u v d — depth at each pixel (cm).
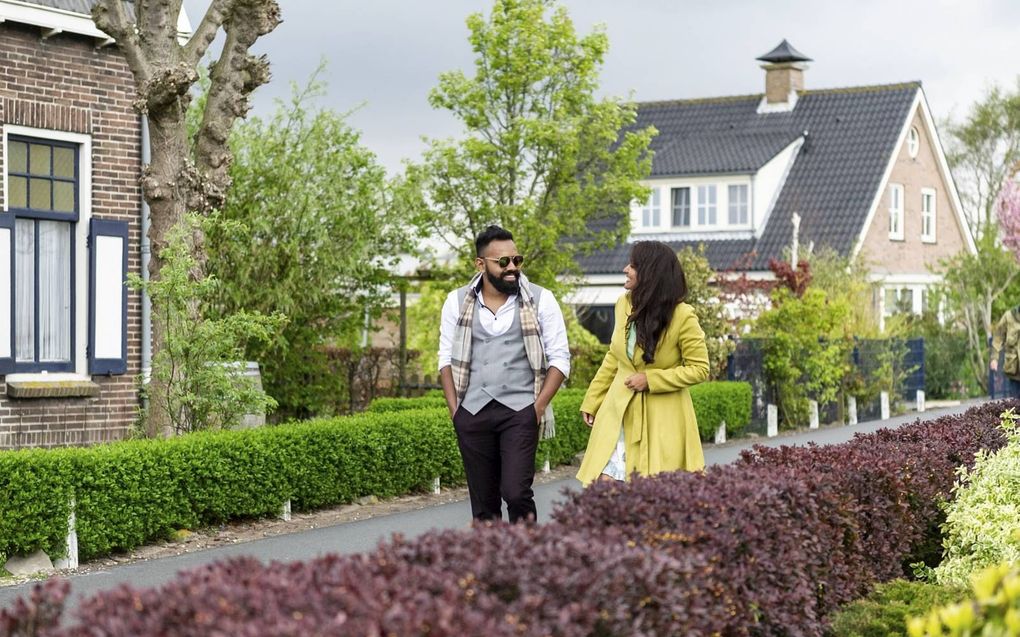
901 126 3841
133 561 1041
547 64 2183
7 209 1443
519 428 802
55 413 1480
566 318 2355
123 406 1546
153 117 1303
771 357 2347
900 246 3903
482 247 820
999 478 847
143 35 1316
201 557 1043
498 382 807
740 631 561
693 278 2275
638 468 786
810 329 2402
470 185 2212
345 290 2128
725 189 3759
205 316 1817
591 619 415
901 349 2781
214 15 1356
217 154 1359
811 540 655
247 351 2002
